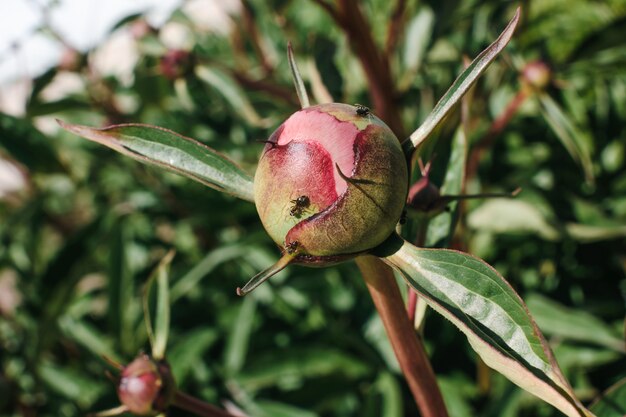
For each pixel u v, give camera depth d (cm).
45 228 58
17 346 48
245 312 43
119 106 56
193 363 41
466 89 18
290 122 19
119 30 48
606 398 24
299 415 38
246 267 47
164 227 59
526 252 46
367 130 18
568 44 51
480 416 36
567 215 39
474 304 17
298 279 44
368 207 18
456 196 23
